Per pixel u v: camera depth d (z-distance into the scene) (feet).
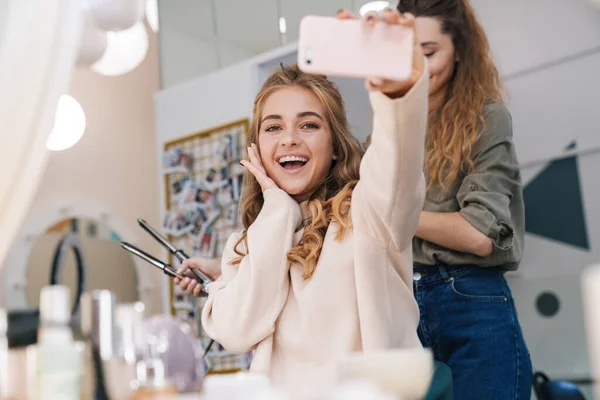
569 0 11.73
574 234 11.56
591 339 1.62
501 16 12.42
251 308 4.35
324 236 4.56
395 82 3.34
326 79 5.01
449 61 6.08
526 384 5.61
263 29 13.19
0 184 5.26
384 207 3.76
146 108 15.07
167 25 14.74
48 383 2.39
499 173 5.86
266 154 4.88
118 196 14.28
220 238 13.38
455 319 5.66
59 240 12.92
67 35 5.46
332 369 2.43
